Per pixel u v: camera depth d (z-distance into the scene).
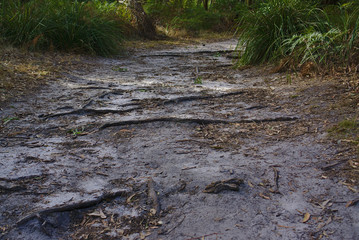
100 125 4.71
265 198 3.02
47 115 5.10
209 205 2.95
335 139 3.98
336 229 2.61
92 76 7.76
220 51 11.89
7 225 2.71
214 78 7.71
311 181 3.25
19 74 6.90
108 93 6.25
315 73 6.57
